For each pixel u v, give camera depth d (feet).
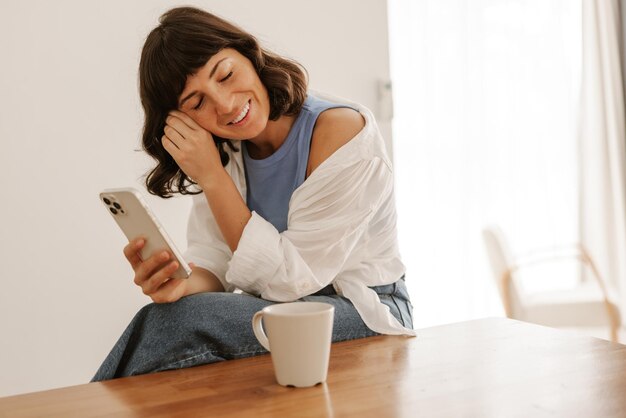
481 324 4.25
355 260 4.65
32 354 7.21
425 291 10.28
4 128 7.09
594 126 11.86
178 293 3.84
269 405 2.94
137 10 7.63
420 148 10.21
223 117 4.32
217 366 3.69
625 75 12.26
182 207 7.88
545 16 11.21
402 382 3.15
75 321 7.39
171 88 4.27
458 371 3.28
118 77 7.57
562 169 11.45
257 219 4.29
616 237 11.96
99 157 7.50
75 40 7.36
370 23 8.82
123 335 3.85
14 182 7.13
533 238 11.24
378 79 8.90
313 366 3.15
